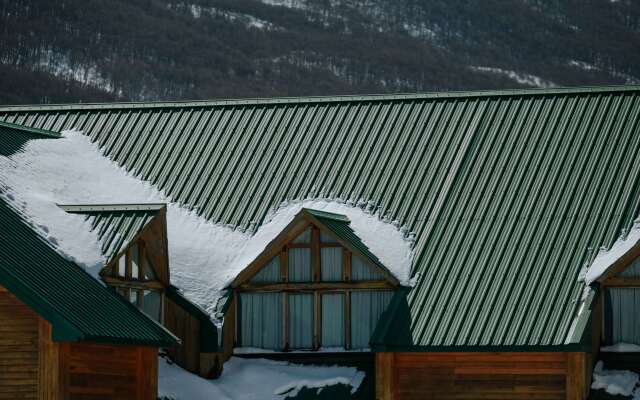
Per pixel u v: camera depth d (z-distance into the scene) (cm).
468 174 6469
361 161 6681
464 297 5844
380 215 6375
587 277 5769
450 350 5653
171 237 6425
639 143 6359
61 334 4962
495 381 5709
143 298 5900
